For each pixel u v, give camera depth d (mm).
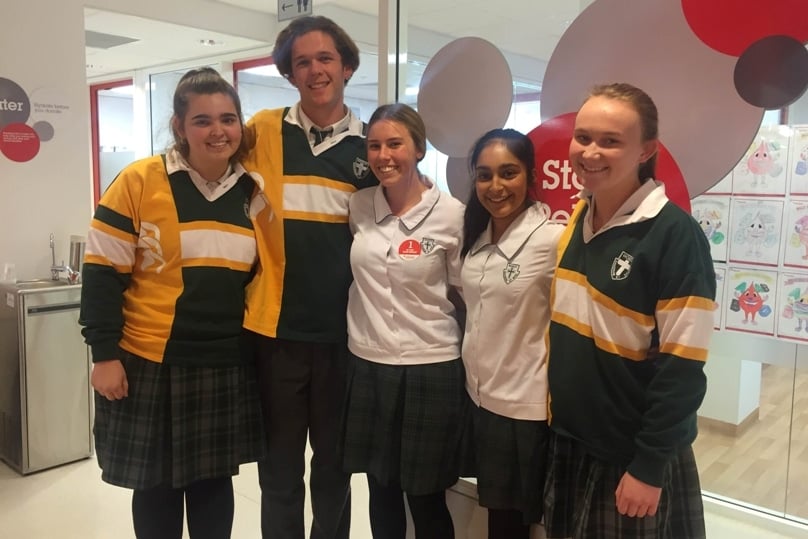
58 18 3516
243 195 1881
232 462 1877
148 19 4770
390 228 1778
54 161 3572
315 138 1877
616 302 1379
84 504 2969
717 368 3648
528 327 1614
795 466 3328
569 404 1474
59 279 3479
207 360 1829
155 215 1793
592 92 1393
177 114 1780
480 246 1708
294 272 1840
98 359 1764
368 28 5551
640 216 1356
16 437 3264
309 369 1894
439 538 1848
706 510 3061
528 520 1626
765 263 3006
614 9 1696
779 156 2914
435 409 1736
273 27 5562
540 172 1893
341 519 2141
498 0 4230
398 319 1754
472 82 2090
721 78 1544
